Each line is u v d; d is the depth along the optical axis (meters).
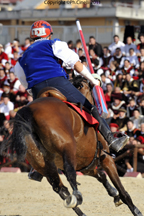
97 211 15.53
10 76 35.50
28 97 32.69
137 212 12.77
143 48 34.28
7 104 32.84
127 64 33.78
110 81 33.31
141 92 31.69
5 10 61.19
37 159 11.09
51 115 10.62
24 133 10.47
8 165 30.11
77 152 11.75
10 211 15.27
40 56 12.16
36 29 12.79
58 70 12.12
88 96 13.45
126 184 22.91
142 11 64.19
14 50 40.25
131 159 27.66
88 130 11.94
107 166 12.80
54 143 10.42
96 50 35.78
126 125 28.86
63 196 11.83
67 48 12.20
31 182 23.81
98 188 21.75
